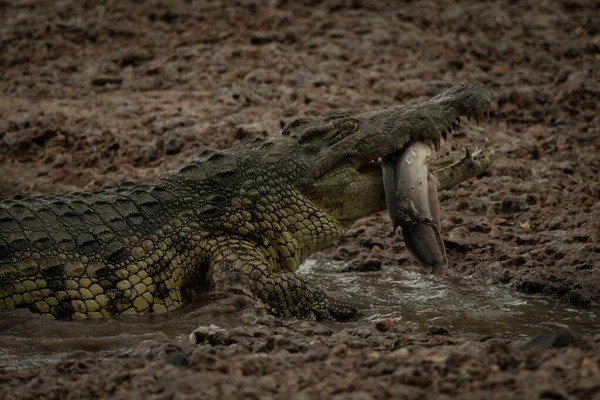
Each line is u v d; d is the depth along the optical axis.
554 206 19.80
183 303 15.06
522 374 10.18
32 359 12.45
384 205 16.14
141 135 24.03
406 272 17.48
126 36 32.38
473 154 16.38
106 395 10.55
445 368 10.56
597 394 9.46
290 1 34.75
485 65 30.30
